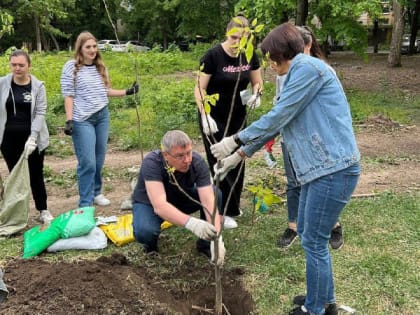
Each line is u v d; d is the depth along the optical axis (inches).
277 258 177.6
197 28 1164.5
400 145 349.4
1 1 1269.7
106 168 308.7
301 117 122.6
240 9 524.1
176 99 447.5
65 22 1647.4
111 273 157.9
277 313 146.3
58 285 151.3
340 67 879.7
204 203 163.3
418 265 170.9
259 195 126.3
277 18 508.7
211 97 124.7
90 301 144.1
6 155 210.5
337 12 474.6
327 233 128.0
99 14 1734.7
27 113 204.8
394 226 201.6
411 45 1173.7
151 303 146.2
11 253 184.9
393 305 149.3
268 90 569.6
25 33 1471.5
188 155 156.7
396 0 599.2
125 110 482.9
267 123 121.3
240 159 127.0
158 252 182.4
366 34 515.5
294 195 181.0
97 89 215.6
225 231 199.5
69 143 377.7
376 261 172.4
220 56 187.2
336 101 121.2
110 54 949.2
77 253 182.5
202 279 163.3
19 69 198.1
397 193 242.8
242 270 168.7
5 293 118.3
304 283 161.6
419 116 450.9
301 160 124.1
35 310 141.9
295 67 120.6
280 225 205.2
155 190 157.9
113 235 190.1
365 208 220.1
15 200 201.5
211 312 145.9
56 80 652.7
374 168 291.1
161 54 882.8
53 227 186.4
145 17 1552.7
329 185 121.7
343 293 155.1
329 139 120.3
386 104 510.6
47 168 299.9
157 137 378.3
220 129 195.6
